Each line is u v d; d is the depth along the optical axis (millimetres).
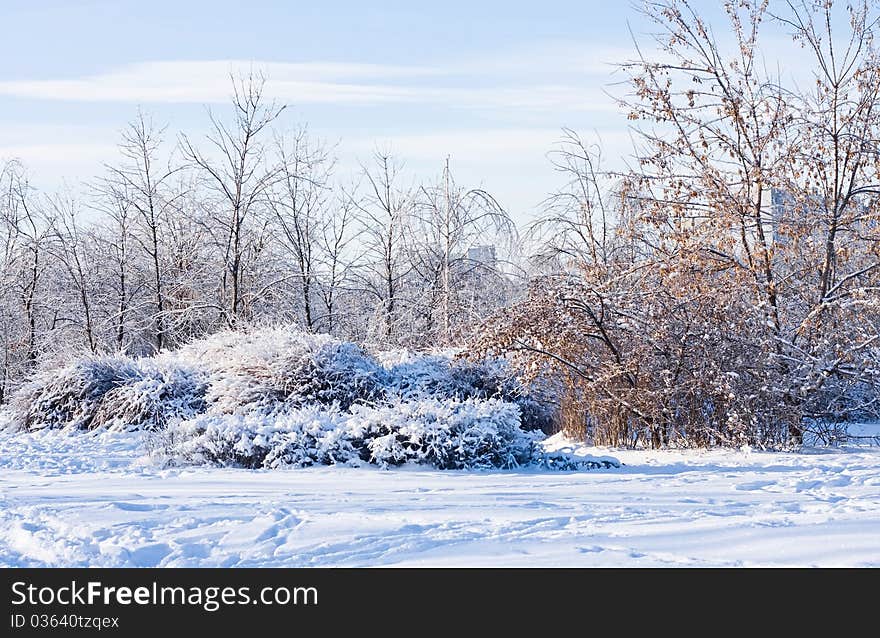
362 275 36281
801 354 15469
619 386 16141
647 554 6383
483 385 21031
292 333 21156
